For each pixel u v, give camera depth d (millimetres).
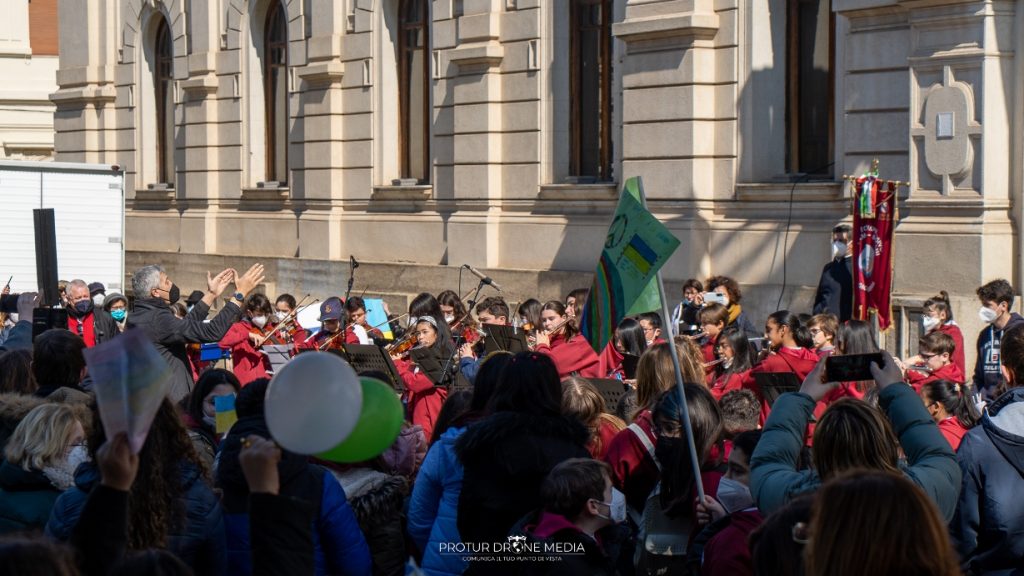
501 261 22078
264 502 4387
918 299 15078
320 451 3756
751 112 18156
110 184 22156
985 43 14812
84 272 22031
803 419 5340
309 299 25828
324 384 3754
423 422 11609
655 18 18703
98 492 4152
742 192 18203
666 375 7723
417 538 6391
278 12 27938
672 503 6406
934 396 8016
